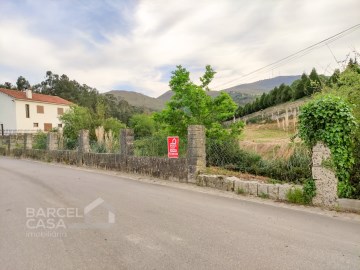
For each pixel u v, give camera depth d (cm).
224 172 988
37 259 386
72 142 1911
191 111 1515
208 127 1479
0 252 410
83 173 1227
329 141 609
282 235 464
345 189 612
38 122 4544
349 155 613
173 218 557
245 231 484
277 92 5366
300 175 941
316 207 625
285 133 2689
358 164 623
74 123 2316
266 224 519
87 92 8525
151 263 371
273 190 708
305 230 487
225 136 1426
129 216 572
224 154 1177
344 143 611
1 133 4288
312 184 636
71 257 391
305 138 644
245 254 395
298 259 380
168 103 1523
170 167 1009
